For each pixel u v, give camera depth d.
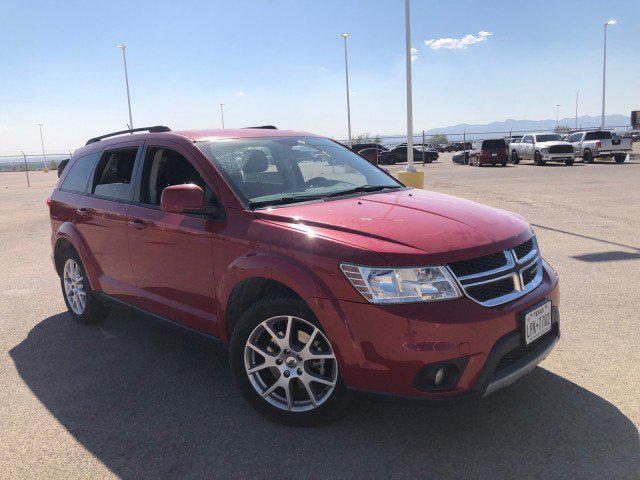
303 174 4.01
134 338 4.72
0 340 4.78
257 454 2.89
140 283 4.16
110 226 4.35
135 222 4.04
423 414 3.22
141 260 4.07
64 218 5.05
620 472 2.61
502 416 3.16
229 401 3.50
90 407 3.49
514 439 2.92
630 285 5.66
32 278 7.09
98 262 4.65
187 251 3.60
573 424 3.04
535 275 3.14
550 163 31.52
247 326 3.15
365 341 2.69
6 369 4.13
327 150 4.43
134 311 4.31
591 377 3.60
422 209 3.26
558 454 2.77
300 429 3.12
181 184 3.65
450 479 2.62
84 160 5.08
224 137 4.02
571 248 7.58
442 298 2.65
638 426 2.99
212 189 3.53
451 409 3.26
